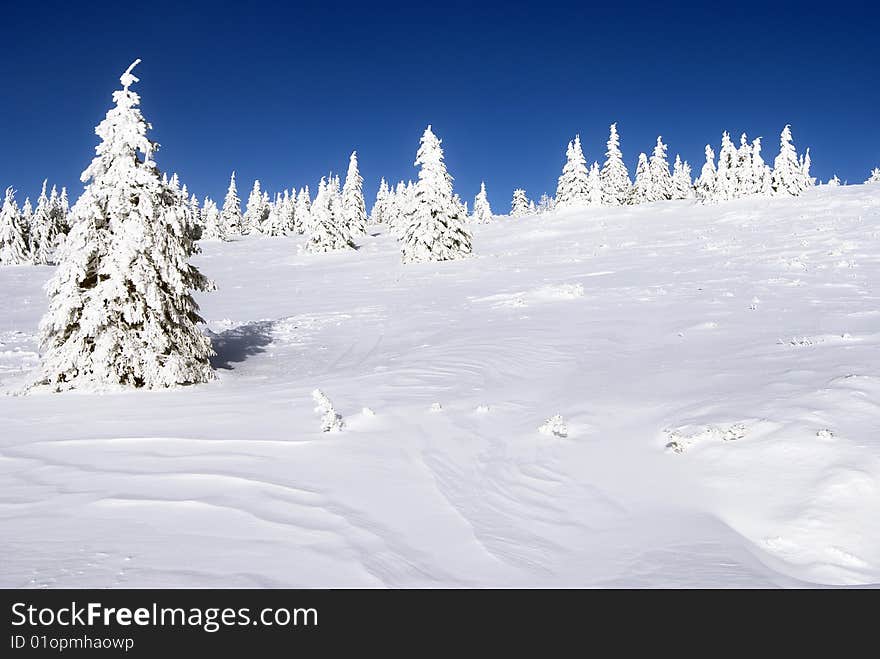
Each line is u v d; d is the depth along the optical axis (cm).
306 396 1132
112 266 1303
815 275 2108
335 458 765
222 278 4478
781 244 2961
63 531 537
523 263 3622
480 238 5794
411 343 1784
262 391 1226
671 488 660
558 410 980
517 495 666
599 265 3114
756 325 1466
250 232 11319
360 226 7969
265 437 852
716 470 674
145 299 1338
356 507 612
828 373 933
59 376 1315
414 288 3106
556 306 2103
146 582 443
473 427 909
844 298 1681
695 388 998
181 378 1324
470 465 756
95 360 1295
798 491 599
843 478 596
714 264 2652
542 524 595
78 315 1341
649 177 8662
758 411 800
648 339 1477
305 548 510
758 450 689
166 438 853
